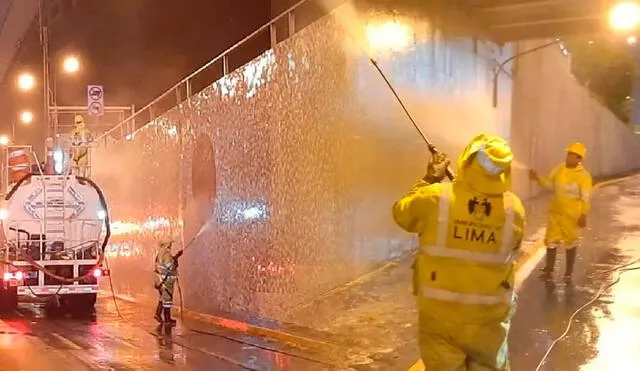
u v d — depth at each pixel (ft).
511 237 15.29
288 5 43.37
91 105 63.31
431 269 15.51
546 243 34.35
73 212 48.01
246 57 50.52
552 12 49.67
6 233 46.91
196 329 37.27
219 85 43.93
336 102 38.17
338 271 37.70
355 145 38.93
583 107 75.51
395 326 29.91
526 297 31.01
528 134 61.57
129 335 35.96
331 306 34.30
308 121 37.99
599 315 27.81
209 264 44.29
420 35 43.70
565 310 28.71
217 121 43.96
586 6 47.44
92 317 45.27
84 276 47.57
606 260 37.32
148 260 55.26
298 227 37.42
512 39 55.88
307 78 38.19
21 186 47.29
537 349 24.25
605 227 45.93
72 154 53.26
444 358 15.43
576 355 23.43
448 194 15.47
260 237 39.29
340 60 38.17
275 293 37.86
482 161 15.05
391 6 40.91
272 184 38.99
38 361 28.76
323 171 37.70
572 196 33.60
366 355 26.58
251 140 40.45
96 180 64.59
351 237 38.63
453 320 15.26
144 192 56.49
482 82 52.60
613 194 61.41
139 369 26.96
